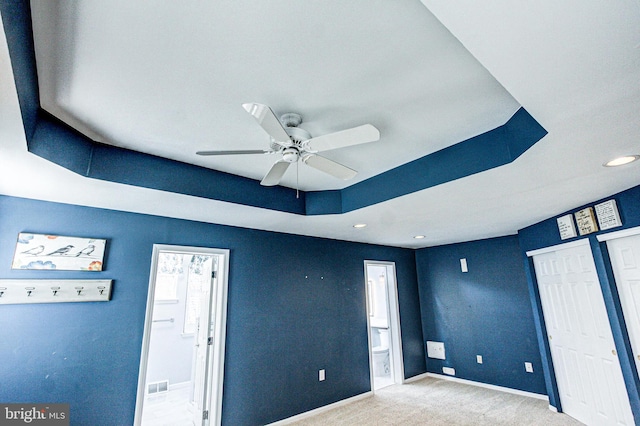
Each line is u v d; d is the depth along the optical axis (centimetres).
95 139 240
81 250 286
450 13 105
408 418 377
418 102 201
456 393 465
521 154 210
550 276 397
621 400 301
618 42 116
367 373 470
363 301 498
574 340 359
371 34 146
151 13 133
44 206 278
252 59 161
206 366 353
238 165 291
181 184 277
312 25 141
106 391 276
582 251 342
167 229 338
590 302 335
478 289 518
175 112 207
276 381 377
